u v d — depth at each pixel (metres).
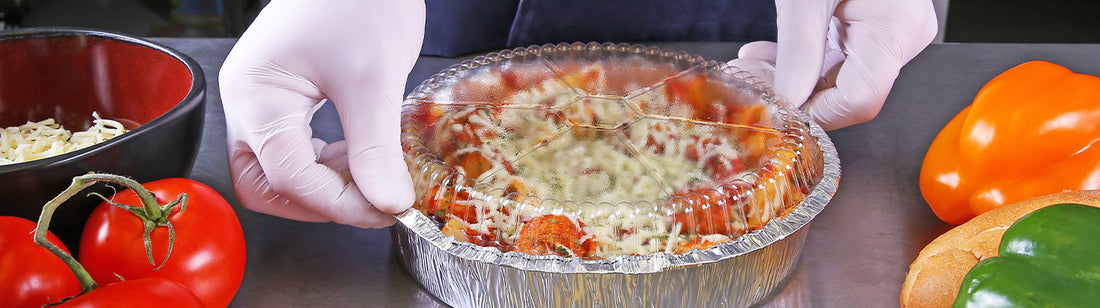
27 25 1.96
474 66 0.77
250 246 0.71
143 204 0.61
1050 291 0.58
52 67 0.73
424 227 0.65
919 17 0.82
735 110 0.71
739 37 1.08
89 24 1.97
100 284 0.62
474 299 0.66
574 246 0.63
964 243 0.65
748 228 0.65
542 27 1.07
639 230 0.63
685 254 0.63
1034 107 0.70
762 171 0.66
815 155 0.70
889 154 0.81
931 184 0.74
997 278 0.59
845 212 0.75
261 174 0.71
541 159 0.67
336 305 0.67
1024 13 2.18
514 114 0.70
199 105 0.68
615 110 0.70
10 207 0.62
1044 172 0.70
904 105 0.88
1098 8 2.20
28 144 0.70
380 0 0.69
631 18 1.07
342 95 0.69
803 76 0.82
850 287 0.69
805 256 0.71
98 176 0.58
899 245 0.72
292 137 0.68
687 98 0.72
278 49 0.68
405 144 0.70
